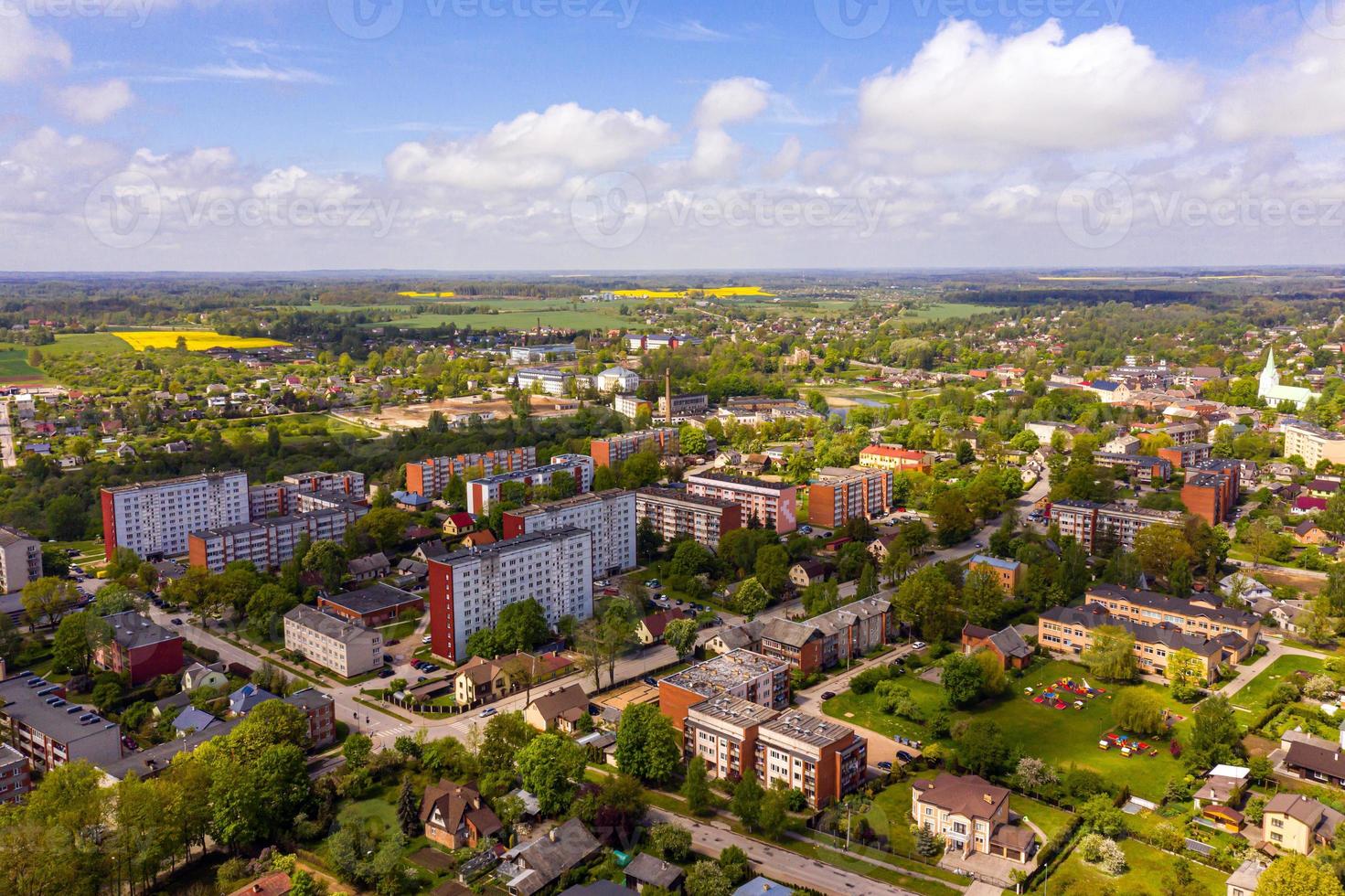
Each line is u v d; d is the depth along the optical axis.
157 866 184.88
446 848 196.62
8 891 165.75
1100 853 186.88
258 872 186.25
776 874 185.50
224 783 195.12
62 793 188.75
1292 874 160.12
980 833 194.00
